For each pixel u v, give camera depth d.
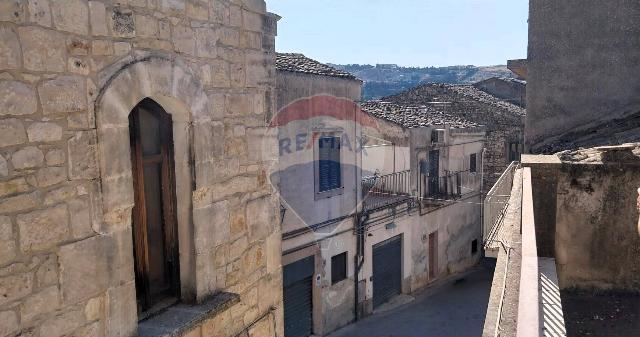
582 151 5.22
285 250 10.73
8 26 2.71
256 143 4.87
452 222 18.09
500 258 3.24
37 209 2.89
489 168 20.69
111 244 3.33
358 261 13.29
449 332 13.29
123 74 3.34
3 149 2.72
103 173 3.23
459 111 21.30
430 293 16.19
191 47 3.97
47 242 2.95
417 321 13.92
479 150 19.44
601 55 8.84
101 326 3.29
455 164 17.69
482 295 16.14
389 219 14.45
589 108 8.98
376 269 14.43
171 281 4.18
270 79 5.05
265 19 4.92
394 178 15.06
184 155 4.03
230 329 4.52
